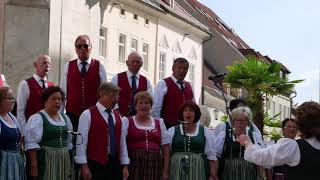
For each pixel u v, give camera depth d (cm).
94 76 980
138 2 3008
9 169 812
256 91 1923
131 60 1002
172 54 3525
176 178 917
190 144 927
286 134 1082
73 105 971
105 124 882
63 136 856
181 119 944
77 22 1650
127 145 906
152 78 3278
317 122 622
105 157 880
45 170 838
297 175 622
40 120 844
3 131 816
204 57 4425
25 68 1611
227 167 974
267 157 633
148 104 912
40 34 1612
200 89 3956
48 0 1617
